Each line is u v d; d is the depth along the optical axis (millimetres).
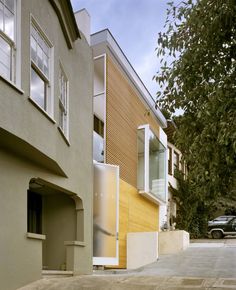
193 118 7527
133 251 17984
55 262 12047
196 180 7328
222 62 6918
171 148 30875
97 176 15812
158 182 23578
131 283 8953
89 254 12469
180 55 7293
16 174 8594
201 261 16391
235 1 6414
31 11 8664
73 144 11820
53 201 12531
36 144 8484
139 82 21094
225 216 30891
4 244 7887
